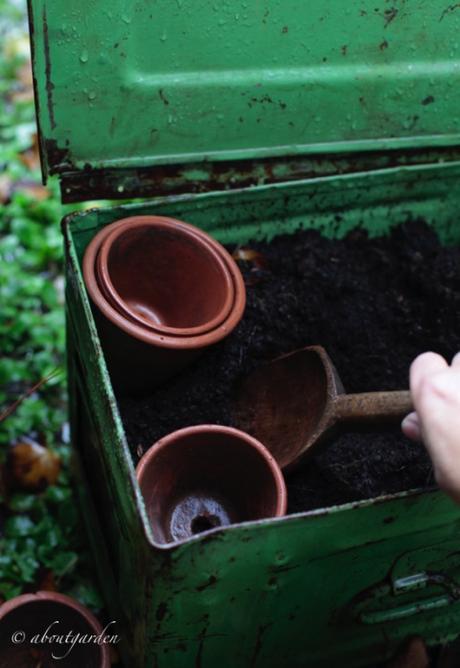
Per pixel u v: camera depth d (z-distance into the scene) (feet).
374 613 2.73
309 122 2.93
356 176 3.06
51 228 3.95
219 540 2.31
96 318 2.73
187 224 2.90
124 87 2.71
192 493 2.71
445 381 2.23
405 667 2.88
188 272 2.91
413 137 3.04
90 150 2.78
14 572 3.08
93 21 2.59
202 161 2.91
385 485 2.73
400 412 2.57
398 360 3.02
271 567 2.44
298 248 3.12
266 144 2.94
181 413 2.86
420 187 3.16
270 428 2.80
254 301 3.01
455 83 2.96
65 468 3.34
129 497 2.38
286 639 2.72
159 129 2.81
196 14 2.66
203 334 2.77
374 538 2.49
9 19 4.84
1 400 3.44
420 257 3.18
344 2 2.74
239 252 3.08
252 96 2.83
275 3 2.70
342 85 2.89
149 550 2.29
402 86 2.93
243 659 2.72
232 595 2.47
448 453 2.19
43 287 3.76
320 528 2.40
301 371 2.77
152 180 2.89
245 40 2.74
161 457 2.62
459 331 3.07
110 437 2.51
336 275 3.11
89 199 2.87
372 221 3.20
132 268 2.90
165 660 2.60
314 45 2.80
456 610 2.90
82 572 3.12
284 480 2.69
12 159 4.16
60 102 2.68
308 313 3.02
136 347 2.72
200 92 2.78
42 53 2.59
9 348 3.59
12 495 3.24
